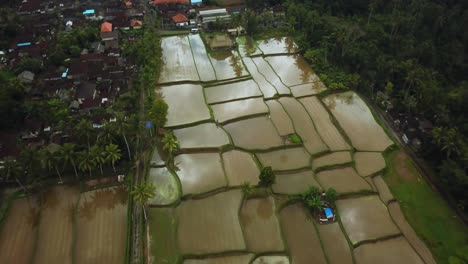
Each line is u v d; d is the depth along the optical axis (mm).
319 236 66875
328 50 120250
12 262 61719
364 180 78062
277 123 92875
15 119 87312
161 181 76812
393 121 95000
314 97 103562
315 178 78000
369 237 67312
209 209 71125
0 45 116062
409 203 74562
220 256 63094
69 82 103312
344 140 88812
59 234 66188
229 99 101250
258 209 71688
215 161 81812
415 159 84562
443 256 64750
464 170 74125
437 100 93812
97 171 77562
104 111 92125
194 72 112375
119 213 70500
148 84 103625
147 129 88000
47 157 70625
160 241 65188
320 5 145500
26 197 72750
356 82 105562
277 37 135125
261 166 80125
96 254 62844
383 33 122625
